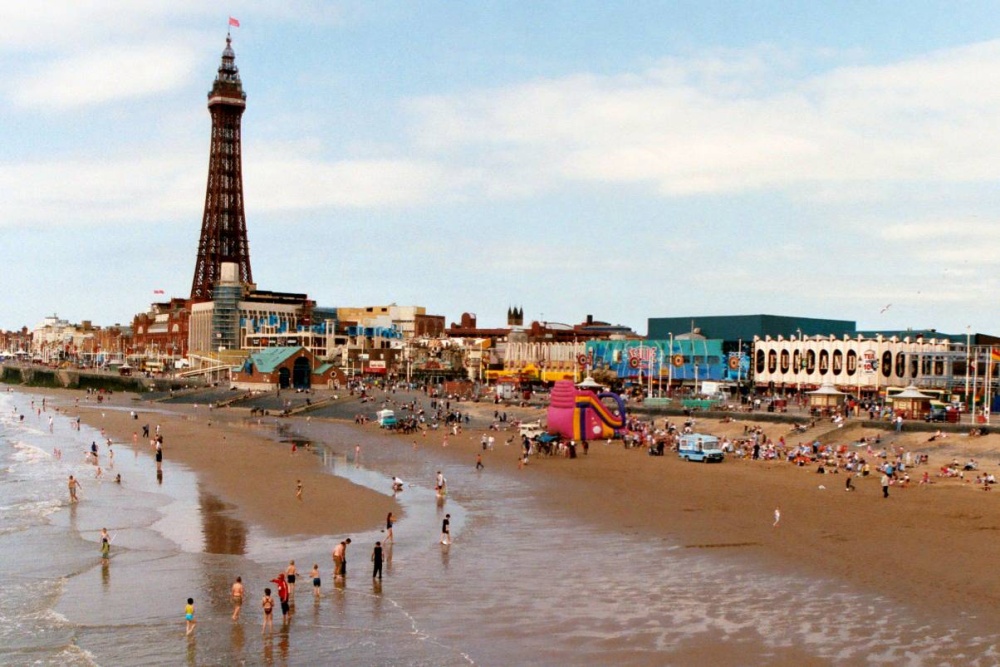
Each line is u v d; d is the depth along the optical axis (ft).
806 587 144.66
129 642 125.18
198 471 299.38
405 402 548.72
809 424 345.10
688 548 173.17
